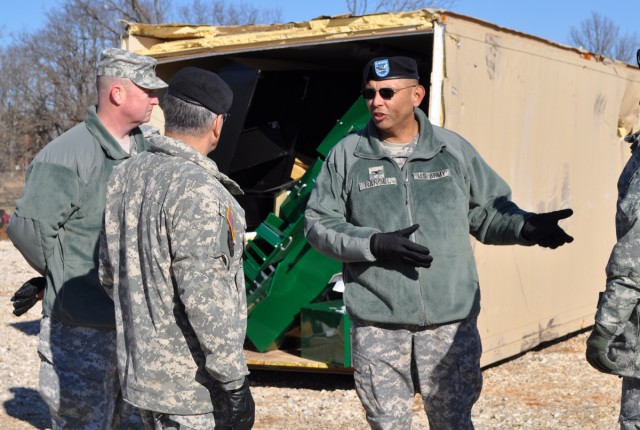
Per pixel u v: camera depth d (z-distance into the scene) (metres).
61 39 34.66
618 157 8.80
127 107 3.95
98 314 3.90
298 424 5.61
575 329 8.01
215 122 3.14
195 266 2.89
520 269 7.03
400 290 3.78
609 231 8.64
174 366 2.99
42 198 3.84
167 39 6.89
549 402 6.07
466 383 3.86
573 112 7.77
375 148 3.91
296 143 8.41
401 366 3.86
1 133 39.22
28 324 8.99
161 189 2.99
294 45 6.40
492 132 6.46
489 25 6.36
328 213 3.96
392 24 5.99
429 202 3.84
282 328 6.67
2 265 13.52
